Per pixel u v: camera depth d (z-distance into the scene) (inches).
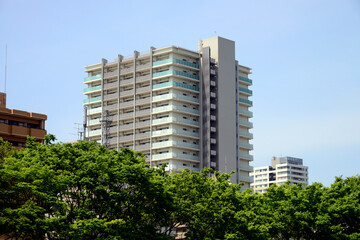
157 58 7190.0
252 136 7613.2
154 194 2960.1
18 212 2578.7
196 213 3245.6
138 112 7140.8
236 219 3284.9
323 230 3671.3
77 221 2684.5
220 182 3472.0
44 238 2876.5
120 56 7450.8
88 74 7716.5
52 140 3046.3
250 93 7746.1
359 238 3636.8
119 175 2847.0
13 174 2642.7
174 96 6934.1
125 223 2901.1
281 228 3577.8
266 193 3811.5
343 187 3806.6
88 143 3117.6
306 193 3695.9
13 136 4500.5
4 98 4800.7
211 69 7209.6
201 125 7096.5
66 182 2726.4
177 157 6815.9
